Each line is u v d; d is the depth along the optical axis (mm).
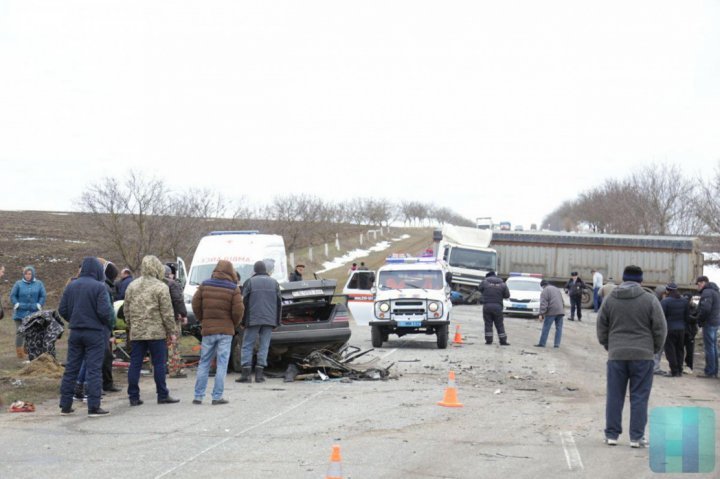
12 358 15828
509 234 42062
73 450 8352
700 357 20594
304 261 48281
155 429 9523
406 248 70562
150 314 11195
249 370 13875
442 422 10195
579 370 16594
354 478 7277
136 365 11312
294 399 11914
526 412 11141
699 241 40188
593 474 7562
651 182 57125
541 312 21172
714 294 16203
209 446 8578
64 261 34062
